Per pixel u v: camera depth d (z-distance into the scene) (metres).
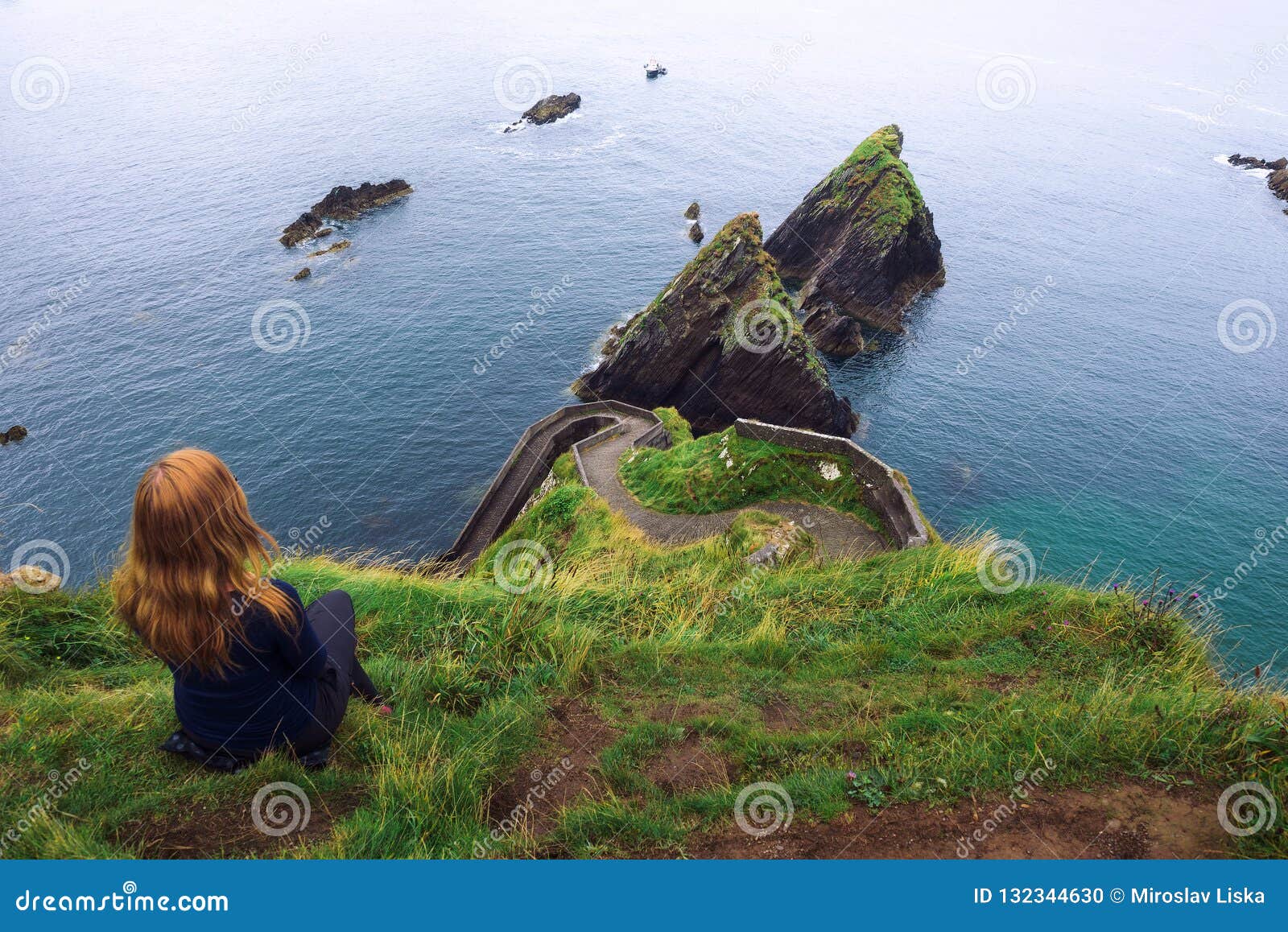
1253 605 33.25
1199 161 113.25
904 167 66.50
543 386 50.47
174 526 3.49
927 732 5.58
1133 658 6.82
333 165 93.00
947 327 61.69
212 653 3.79
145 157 97.50
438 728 5.46
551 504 22.66
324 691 4.57
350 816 4.39
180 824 4.11
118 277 64.00
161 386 49.16
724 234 48.28
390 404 47.69
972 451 45.72
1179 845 4.36
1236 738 5.00
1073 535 38.31
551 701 6.18
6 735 4.66
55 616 6.69
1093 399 51.84
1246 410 50.88
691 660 7.05
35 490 39.88
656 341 47.88
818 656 7.25
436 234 74.06
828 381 46.53
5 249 69.62
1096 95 160.50
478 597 7.66
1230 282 72.69
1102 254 78.31
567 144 104.12
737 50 189.88
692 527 22.11
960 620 7.74
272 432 44.81
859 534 19.72
